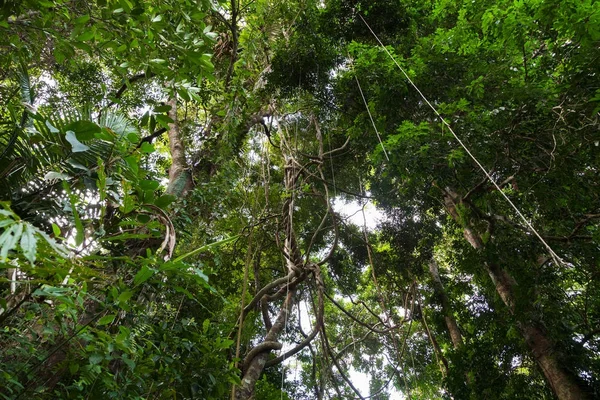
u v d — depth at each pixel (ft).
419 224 34.06
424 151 18.62
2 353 8.04
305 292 29.43
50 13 11.45
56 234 5.54
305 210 34.88
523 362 25.54
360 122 22.70
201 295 15.97
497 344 25.88
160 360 10.23
